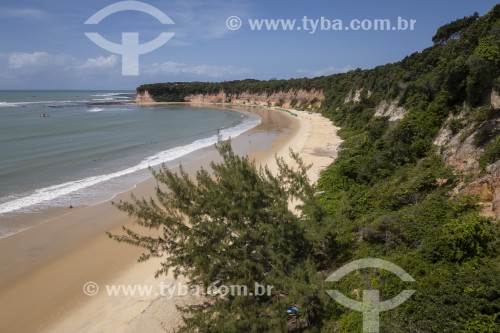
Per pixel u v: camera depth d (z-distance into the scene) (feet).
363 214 64.44
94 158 147.54
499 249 40.75
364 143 114.83
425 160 74.90
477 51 79.66
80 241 74.54
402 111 119.44
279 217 50.24
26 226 81.30
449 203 52.44
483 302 34.30
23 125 238.89
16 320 52.01
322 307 43.42
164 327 49.67
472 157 64.23
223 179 50.67
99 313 53.31
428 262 42.22
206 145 180.96
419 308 36.68
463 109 83.41
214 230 45.16
